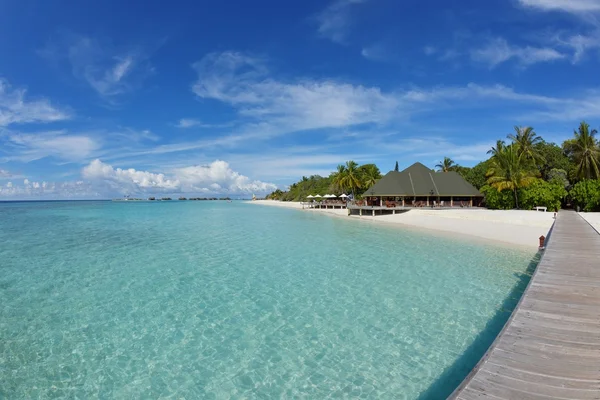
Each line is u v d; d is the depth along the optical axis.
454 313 10.01
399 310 10.28
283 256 18.39
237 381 6.86
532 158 52.41
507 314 9.89
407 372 7.05
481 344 8.13
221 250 20.38
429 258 17.58
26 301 11.34
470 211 39.38
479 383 5.09
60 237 26.67
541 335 6.59
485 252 19.19
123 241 24.36
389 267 15.61
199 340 8.55
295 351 7.96
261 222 41.50
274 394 6.43
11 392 6.53
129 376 7.07
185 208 88.88
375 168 82.81
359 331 8.91
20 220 43.84
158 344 8.37
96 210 72.56
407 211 46.41
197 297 11.62
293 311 10.30
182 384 6.78
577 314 7.56
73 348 8.20
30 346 8.30
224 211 71.44
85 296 11.79
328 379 6.86
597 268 11.37
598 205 39.53
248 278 13.88
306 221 42.97
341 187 73.69
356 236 26.75
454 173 51.53
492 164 55.72
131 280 13.70
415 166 52.50
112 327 9.32
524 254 18.50
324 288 12.46
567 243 15.93
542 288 9.35
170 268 15.67
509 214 34.50
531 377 5.20
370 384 6.67
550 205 42.88
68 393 6.52
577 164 49.16
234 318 9.84
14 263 16.84
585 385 4.96
